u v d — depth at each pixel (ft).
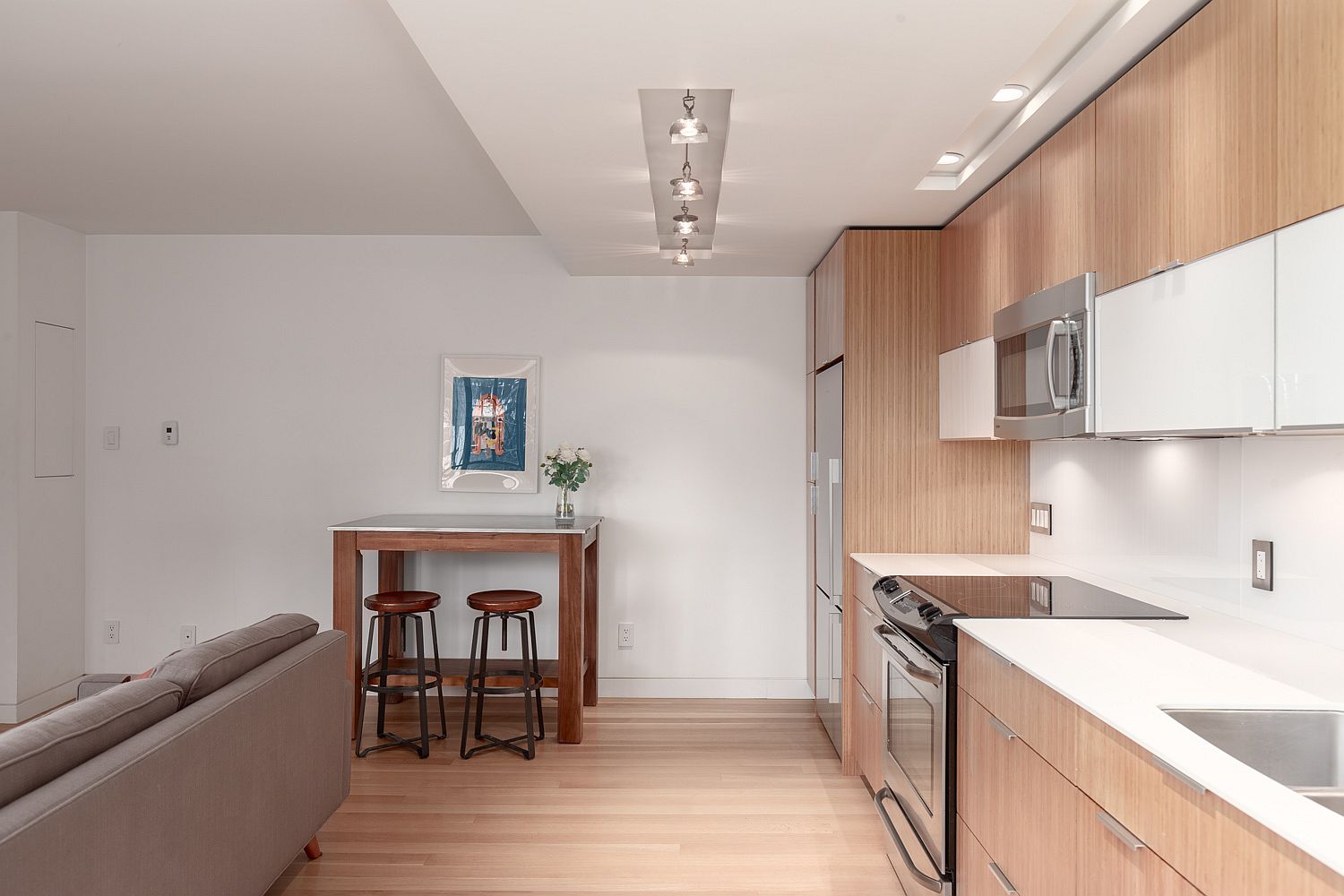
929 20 6.57
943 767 8.02
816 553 15.29
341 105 10.21
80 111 10.40
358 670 14.05
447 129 10.97
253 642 8.49
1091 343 7.71
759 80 7.66
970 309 11.28
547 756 13.44
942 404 12.57
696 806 11.58
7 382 14.64
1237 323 5.72
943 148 9.39
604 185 10.84
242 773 7.68
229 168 12.54
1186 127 6.30
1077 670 6.14
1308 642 7.02
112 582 16.48
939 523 12.71
